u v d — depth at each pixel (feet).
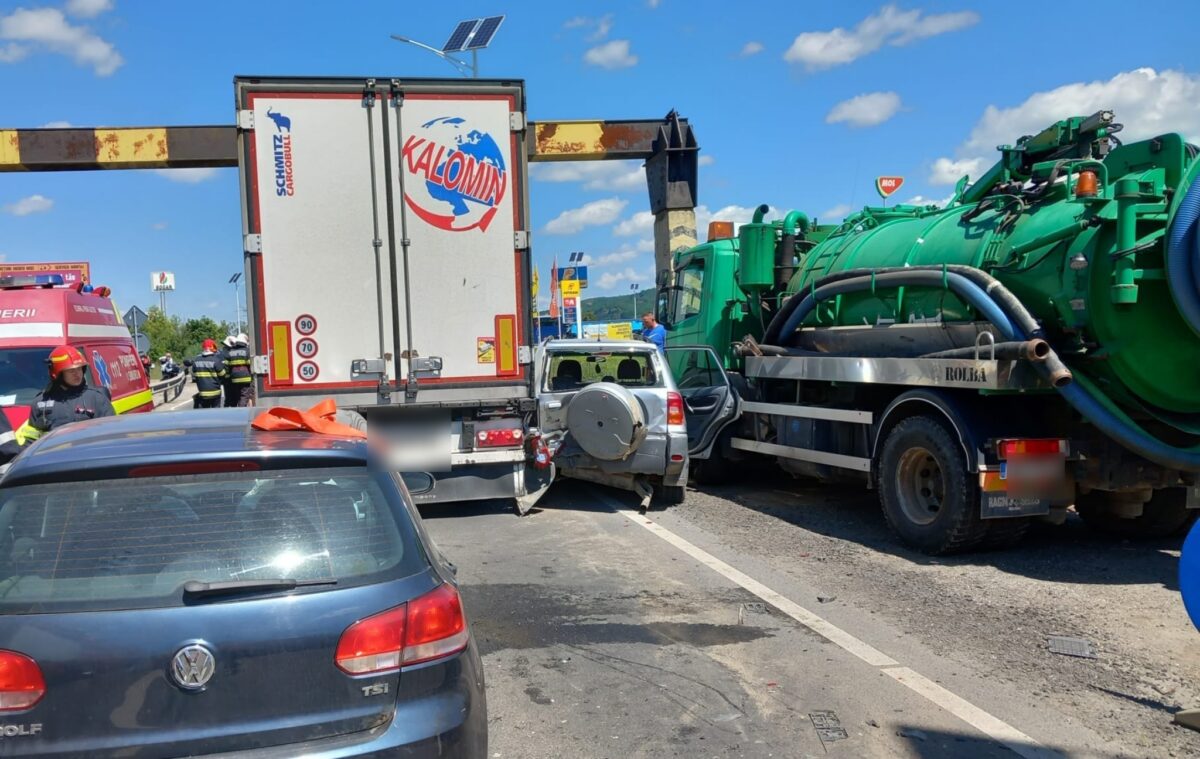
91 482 9.81
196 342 162.20
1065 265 22.08
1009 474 22.45
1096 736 13.60
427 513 30.32
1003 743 13.37
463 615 10.42
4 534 9.40
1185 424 22.68
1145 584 21.70
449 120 26.78
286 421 11.52
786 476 38.11
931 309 25.88
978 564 23.58
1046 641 17.61
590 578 22.22
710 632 18.24
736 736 13.66
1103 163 23.18
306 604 9.31
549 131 50.98
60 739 8.66
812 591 21.02
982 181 27.91
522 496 29.17
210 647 8.91
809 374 29.55
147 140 47.73
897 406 25.68
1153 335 21.39
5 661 8.68
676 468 30.32
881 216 32.42
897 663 16.49
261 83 25.68
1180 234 20.15
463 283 27.09
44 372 28.19
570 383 32.76
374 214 26.48
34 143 47.37
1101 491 25.77
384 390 26.66
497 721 14.23
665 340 42.52
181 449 10.26
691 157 51.21
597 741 13.53
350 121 26.22
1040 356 21.40
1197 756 12.97
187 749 8.79
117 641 8.80
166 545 9.48
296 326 26.13
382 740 9.24
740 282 35.22
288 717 9.05
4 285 31.63
